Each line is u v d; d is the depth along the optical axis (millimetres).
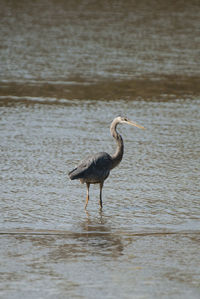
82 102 24891
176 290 8844
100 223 12289
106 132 20594
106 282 9141
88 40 39156
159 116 22734
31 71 30531
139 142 19359
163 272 9578
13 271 9562
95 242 11094
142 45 37906
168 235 11547
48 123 21547
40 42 38312
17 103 24453
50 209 13195
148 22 45906
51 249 10672
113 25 44406
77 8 51562
